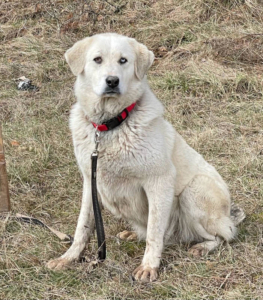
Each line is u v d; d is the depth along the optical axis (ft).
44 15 30.71
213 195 13.69
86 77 12.87
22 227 14.56
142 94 12.97
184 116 21.89
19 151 19.51
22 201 16.47
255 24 27.96
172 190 12.98
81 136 12.94
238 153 18.97
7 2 32.01
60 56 27.12
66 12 30.83
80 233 13.24
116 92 12.21
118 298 11.68
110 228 15.01
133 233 14.58
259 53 25.50
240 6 28.99
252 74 24.12
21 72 25.90
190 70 24.34
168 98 23.03
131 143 12.35
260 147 19.19
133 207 13.39
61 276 12.39
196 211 13.66
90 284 12.14
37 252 13.51
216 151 19.35
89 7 30.68
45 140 20.30
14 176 17.84
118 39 12.82
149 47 27.48
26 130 21.06
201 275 12.31
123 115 12.50
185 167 13.78
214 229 13.76
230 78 23.50
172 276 12.38
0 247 13.67
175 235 14.40
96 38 12.96
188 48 26.37
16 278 12.42
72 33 29.25
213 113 21.88
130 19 29.60
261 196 16.29
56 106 22.75
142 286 12.03
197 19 28.73
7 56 27.43
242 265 12.69
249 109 21.90
